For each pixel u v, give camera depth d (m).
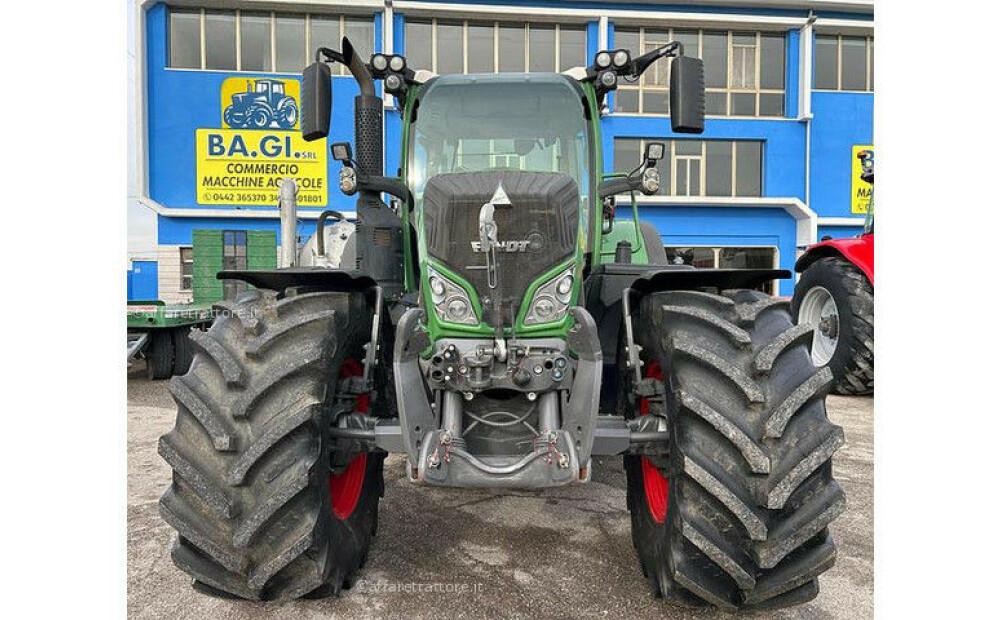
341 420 2.32
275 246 13.71
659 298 2.30
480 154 3.13
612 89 3.03
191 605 2.27
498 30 14.45
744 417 1.96
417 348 2.24
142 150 13.47
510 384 2.28
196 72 13.65
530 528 2.96
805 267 6.42
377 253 2.94
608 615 2.18
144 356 7.20
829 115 15.02
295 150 13.78
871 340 5.38
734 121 14.79
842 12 15.01
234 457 1.98
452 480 2.13
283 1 13.73
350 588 2.37
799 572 1.95
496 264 2.34
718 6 14.80
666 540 2.09
